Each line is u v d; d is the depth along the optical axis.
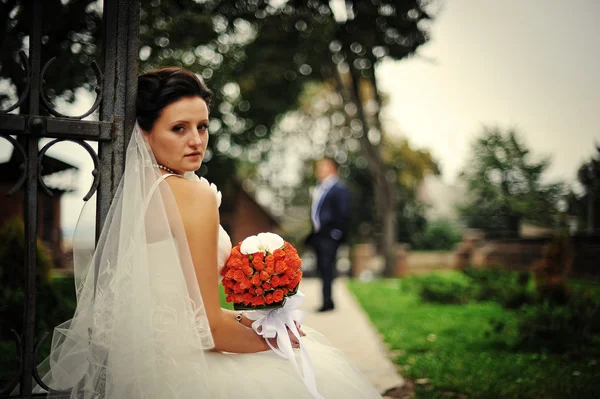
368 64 12.42
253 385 1.94
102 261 1.95
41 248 5.34
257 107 15.09
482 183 15.62
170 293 1.88
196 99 2.04
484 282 9.55
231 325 2.01
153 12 5.42
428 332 6.76
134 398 1.85
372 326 7.35
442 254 19.00
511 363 4.99
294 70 14.68
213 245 1.96
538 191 14.80
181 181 2.00
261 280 1.97
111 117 2.08
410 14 10.52
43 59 4.34
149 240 1.92
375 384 4.45
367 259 17.61
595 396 3.95
